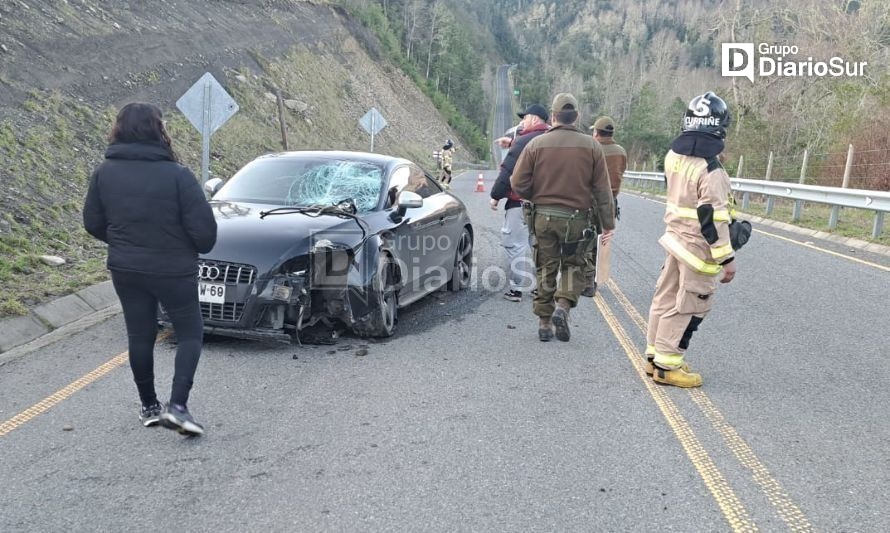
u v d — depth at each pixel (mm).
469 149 75500
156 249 3969
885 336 6637
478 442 4184
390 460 3930
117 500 3447
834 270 9969
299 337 6000
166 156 4031
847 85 26688
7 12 15805
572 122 5980
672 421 4566
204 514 3338
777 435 4387
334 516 3340
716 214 4723
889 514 3467
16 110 12141
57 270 7703
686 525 3328
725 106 4832
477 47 146250
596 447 4156
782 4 34562
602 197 5977
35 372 5203
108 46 18453
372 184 6887
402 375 5305
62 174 10898
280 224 5867
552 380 5285
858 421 4633
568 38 159375
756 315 7375
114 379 5098
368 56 52250
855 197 13273
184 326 4172
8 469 3742
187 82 20297
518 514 3391
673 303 5199
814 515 3445
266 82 28188
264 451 4016
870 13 30203
